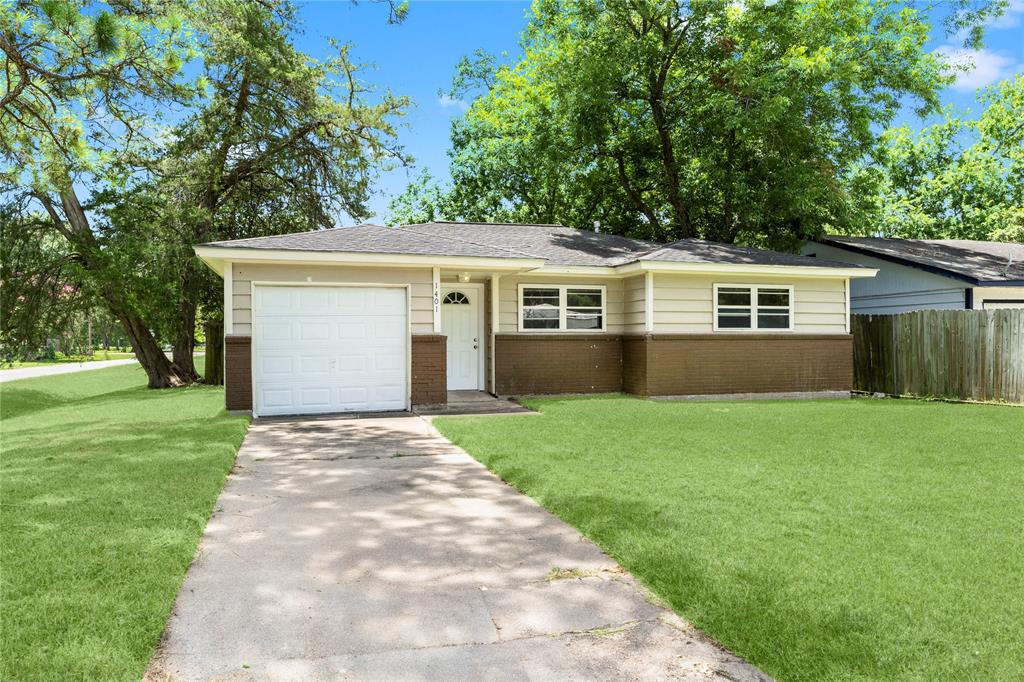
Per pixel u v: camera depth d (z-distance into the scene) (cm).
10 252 1911
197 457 758
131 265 1905
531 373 1505
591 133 2145
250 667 299
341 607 365
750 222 2253
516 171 2867
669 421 1053
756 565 408
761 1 1920
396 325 1241
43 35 855
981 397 1384
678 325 1477
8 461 745
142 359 2089
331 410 1209
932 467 704
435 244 1291
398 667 300
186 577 408
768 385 1530
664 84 2189
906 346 1566
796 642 311
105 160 1323
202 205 2136
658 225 2450
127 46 880
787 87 1819
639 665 301
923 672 283
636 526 491
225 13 1808
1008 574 391
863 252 1894
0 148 1127
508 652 314
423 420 1124
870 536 465
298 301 1195
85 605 350
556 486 615
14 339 1981
